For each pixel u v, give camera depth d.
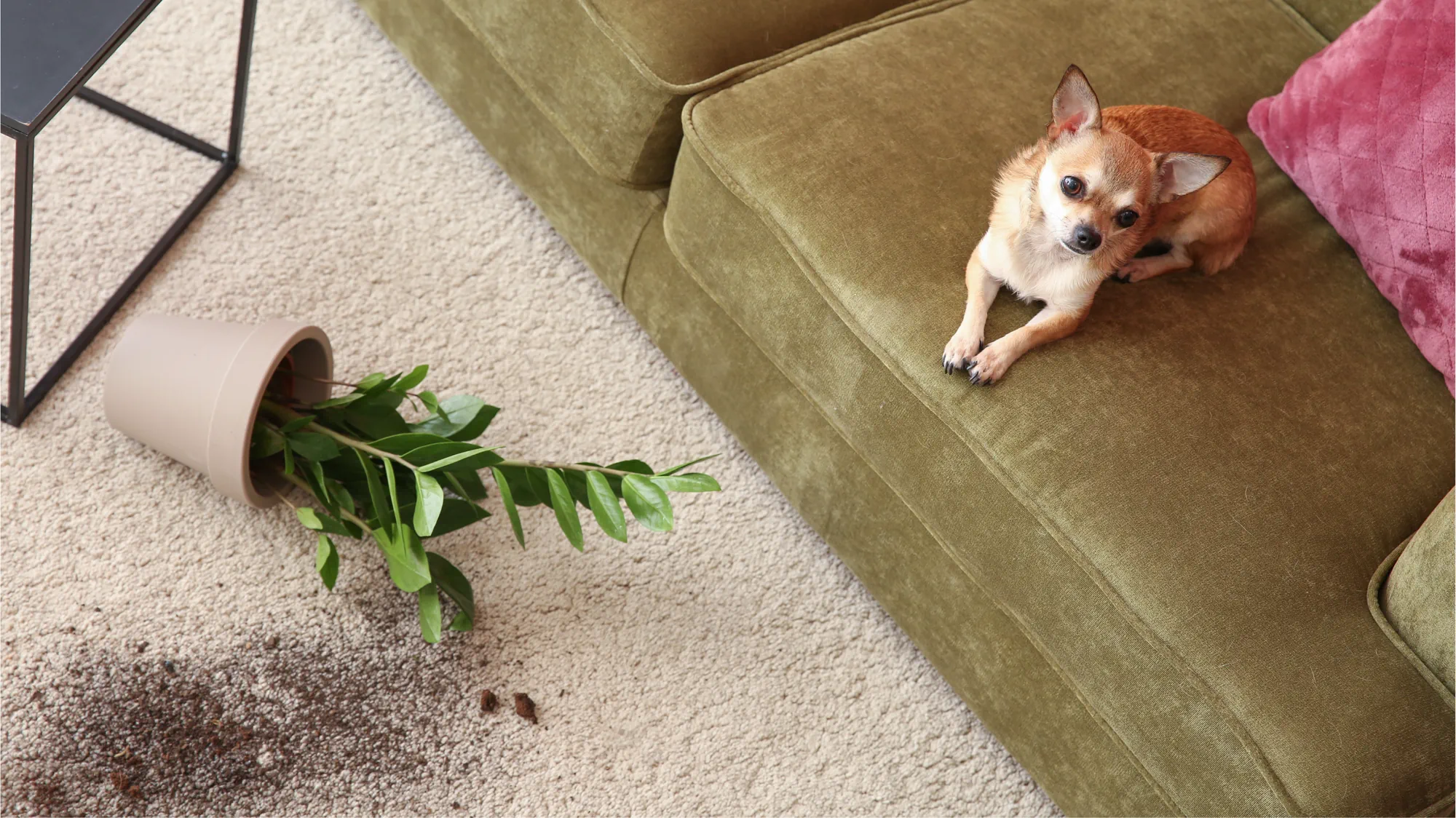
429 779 1.44
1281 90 1.64
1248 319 1.38
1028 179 1.26
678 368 1.74
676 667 1.57
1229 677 1.18
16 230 1.40
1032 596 1.33
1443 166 1.36
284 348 1.45
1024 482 1.26
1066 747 1.43
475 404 1.53
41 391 1.62
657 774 1.50
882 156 1.42
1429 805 1.17
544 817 1.45
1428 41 1.41
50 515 1.54
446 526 1.50
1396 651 1.20
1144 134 1.31
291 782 1.41
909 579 1.53
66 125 1.85
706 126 1.43
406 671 1.51
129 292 1.72
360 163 1.93
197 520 1.56
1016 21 1.60
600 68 1.50
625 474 1.41
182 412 1.46
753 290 1.46
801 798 1.51
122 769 1.39
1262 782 1.17
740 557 1.67
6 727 1.39
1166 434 1.27
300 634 1.51
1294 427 1.31
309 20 2.07
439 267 1.84
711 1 1.51
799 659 1.61
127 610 1.49
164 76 1.96
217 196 1.84
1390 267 1.41
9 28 1.31
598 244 1.76
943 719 1.60
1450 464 1.33
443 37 1.82
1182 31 1.64
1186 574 1.21
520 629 1.56
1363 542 1.25
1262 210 1.51
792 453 1.61
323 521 1.52
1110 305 1.36
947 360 1.28
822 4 1.59
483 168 1.97
